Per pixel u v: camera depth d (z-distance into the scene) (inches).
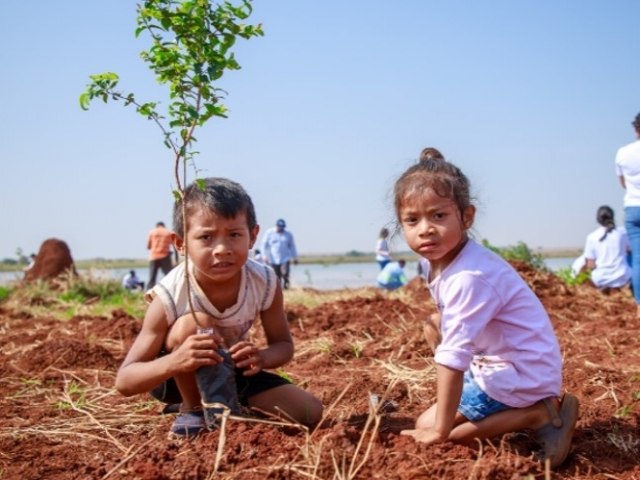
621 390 176.4
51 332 296.0
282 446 130.9
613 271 440.1
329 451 124.3
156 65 137.5
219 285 145.6
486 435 134.0
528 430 142.4
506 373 132.0
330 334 266.4
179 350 138.7
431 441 129.9
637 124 312.0
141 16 136.3
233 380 142.4
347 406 173.9
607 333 254.8
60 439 158.4
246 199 142.1
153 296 147.9
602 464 132.3
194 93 138.9
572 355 219.6
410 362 217.8
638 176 310.3
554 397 134.9
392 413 168.7
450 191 129.7
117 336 287.3
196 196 139.6
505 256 498.9
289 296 492.7
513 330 133.3
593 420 155.3
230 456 128.3
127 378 141.9
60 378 218.2
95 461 139.3
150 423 168.1
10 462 142.9
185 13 135.1
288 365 227.1
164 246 763.4
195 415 145.9
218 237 138.3
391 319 284.2
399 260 747.4
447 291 131.2
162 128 138.9
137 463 128.6
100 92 136.9
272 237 732.7
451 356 128.0
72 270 663.8
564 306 321.1
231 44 138.5
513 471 119.1
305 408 151.8
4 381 215.0
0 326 342.6
